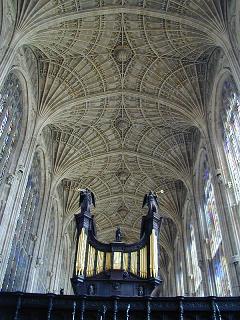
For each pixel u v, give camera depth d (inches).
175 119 1305.4
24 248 1099.3
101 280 870.4
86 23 1048.2
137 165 1567.4
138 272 897.5
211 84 1119.6
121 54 1139.3
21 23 936.9
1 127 921.5
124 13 1036.5
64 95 1202.6
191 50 1102.4
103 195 1724.9
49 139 1359.5
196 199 1315.2
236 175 942.4
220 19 933.2
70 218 1617.9
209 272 1126.4
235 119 961.5
